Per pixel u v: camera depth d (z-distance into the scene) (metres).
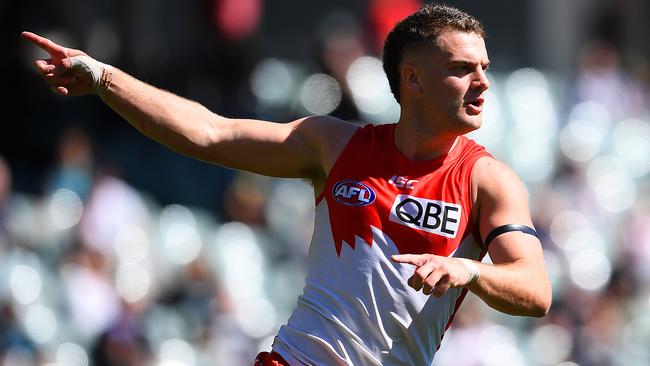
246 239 38.00
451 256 13.68
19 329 32.19
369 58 43.91
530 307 12.99
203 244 37.47
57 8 41.56
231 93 43.50
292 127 14.84
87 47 42.97
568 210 42.31
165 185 41.44
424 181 13.96
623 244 41.25
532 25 61.75
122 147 41.97
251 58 44.28
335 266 13.99
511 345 34.34
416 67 13.99
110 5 45.47
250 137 14.78
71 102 42.28
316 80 40.44
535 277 13.02
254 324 35.47
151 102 14.83
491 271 12.70
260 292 36.59
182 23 48.38
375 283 13.74
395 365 13.89
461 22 13.93
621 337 36.66
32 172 40.34
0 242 34.00
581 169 46.00
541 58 61.66
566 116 49.06
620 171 46.72
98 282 34.25
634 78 55.66
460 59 13.77
